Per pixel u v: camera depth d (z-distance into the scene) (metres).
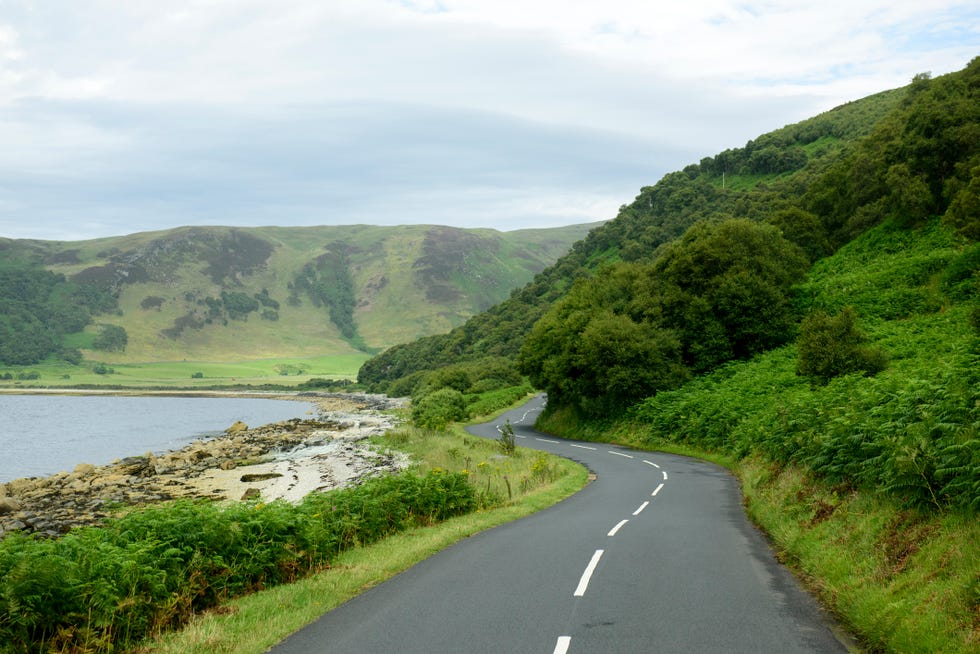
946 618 7.20
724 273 54.94
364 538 14.94
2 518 28.67
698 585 10.29
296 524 12.30
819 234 74.69
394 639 7.92
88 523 27.62
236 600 10.27
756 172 167.88
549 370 56.50
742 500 20.78
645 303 56.50
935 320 45.59
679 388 48.19
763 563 11.89
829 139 163.50
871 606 8.33
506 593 9.89
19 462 58.28
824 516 13.12
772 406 31.41
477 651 7.46
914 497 10.34
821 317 35.41
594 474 29.47
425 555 12.93
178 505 11.47
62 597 7.95
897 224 67.69
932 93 72.00
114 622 8.39
